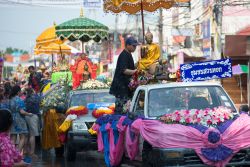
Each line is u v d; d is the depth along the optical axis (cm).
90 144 1689
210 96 1219
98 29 2450
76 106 1797
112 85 1420
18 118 1723
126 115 1297
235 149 1073
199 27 3903
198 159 1065
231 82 3816
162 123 1105
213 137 1058
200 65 1311
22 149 1748
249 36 3450
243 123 1098
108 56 5697
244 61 3722
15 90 1730
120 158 1299
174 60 4562
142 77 1362
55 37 2852
